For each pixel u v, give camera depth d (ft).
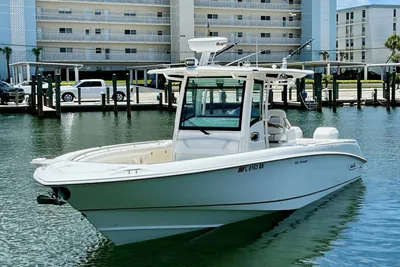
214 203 29.17
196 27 242.17
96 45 230.07
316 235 31.55
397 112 125.70
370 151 63.16
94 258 28.53
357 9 316.81
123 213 27.32
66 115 122.31
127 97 117.80
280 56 254.27
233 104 31.83
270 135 35.81
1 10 213.46
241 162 29.04
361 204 37.65
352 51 320.50
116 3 230.48
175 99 142.72
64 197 25.73
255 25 248.52
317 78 126.82
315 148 35.32
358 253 29.07
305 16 255.09
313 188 35.88
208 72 31.99
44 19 221.25
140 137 83.10
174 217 28.78
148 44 237.86
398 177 46.80
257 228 32.45
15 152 66.08
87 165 27.84
